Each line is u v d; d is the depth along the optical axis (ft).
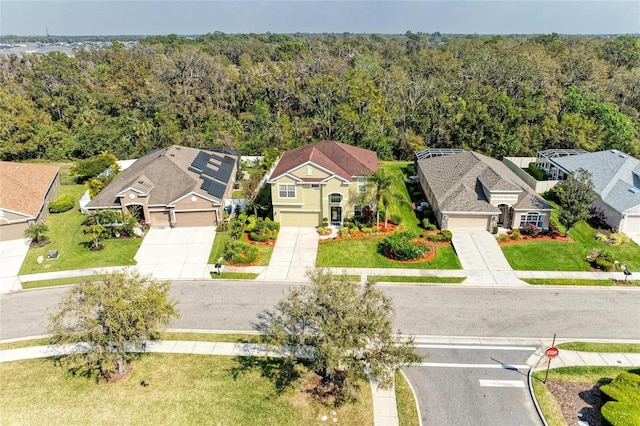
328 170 118.21
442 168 145.18
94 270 105.60
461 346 79.25
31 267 107.24
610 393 63.77
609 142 180.65
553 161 156.35
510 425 63.16
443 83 221.87
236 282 100.42
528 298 93.35
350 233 119.85
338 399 67.31
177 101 223.10
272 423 63.31
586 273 102.32
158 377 72.08
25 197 128.36
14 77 259.39
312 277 64.85
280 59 298.76
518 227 122.11
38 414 65.62
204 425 63.21
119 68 253.65
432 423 63.46
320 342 59.57
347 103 208.03
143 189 122.62
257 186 144.56
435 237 116.47
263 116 217.77
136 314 65.62
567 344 79.66
